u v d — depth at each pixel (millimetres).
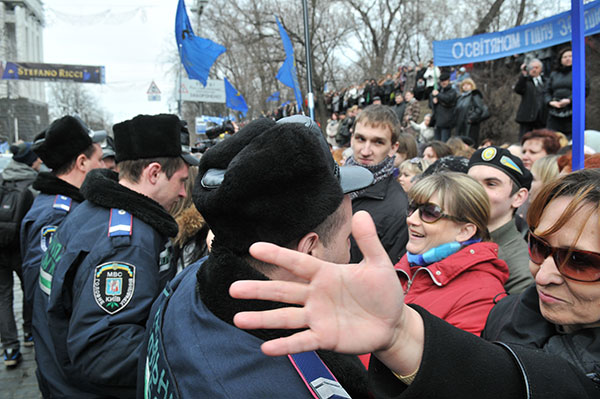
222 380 735
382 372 755
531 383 727
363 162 2645
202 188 844
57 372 1704
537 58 6984
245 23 19094
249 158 747
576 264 971
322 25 20000
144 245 1594
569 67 5367
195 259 2102
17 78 23844
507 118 10031
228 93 10312
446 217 1736
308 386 727
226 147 865
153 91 13523
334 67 23625
